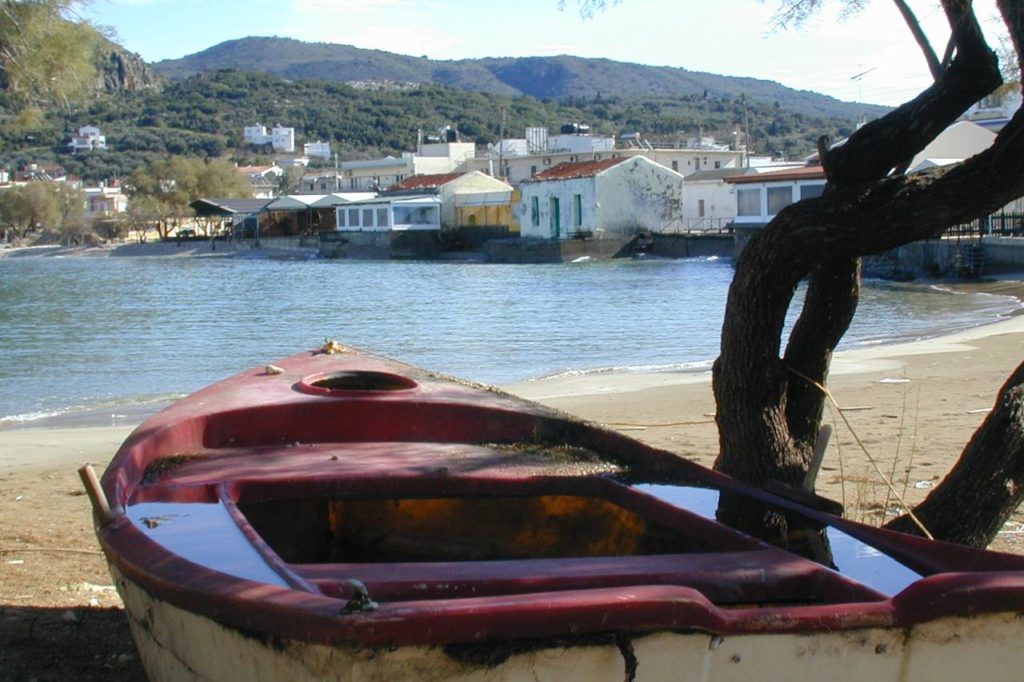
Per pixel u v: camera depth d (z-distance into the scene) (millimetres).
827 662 3207
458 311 34375
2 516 8898
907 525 5562
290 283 52000
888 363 18641
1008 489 5465
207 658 3580
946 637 3240
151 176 109562
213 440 6090
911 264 43188
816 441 5840
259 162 197750
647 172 66062
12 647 5641
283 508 5543
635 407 14852
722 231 65062
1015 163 5090
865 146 5676
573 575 3703
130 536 4270
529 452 5930
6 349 25359
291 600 3166
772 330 5770
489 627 2992
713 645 3135
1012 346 20531
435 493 5312
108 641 5750
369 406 6316
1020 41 5285
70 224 108562
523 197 70625
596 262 62125
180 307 38312
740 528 5051
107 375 20859
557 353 23266
